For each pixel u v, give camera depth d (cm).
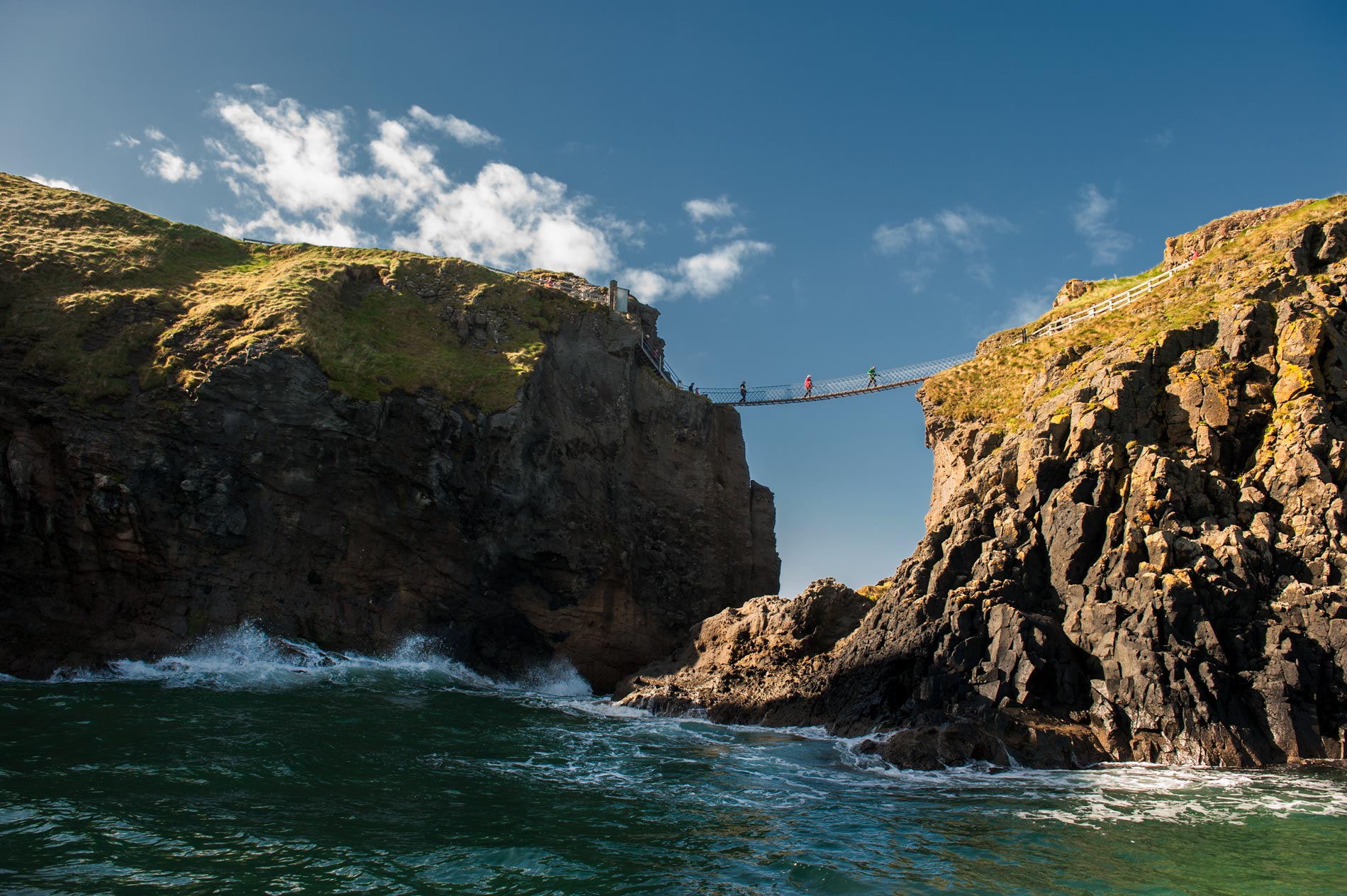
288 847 1945
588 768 2944
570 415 5678
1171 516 3612
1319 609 3325
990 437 4725
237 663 4094
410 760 2817
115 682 3650
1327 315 4138
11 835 1881
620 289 6681
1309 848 2209
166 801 2180
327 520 4503
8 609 3844
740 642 4762
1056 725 3300
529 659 4972
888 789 2814
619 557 5522
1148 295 5050
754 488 6962
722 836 2241
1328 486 3603
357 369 4778
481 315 5625
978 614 3675
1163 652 3259
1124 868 2055
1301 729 3156
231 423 4341
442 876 1858
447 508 4753
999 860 2102
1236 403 3975
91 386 4194
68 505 4019
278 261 5831
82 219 5362
